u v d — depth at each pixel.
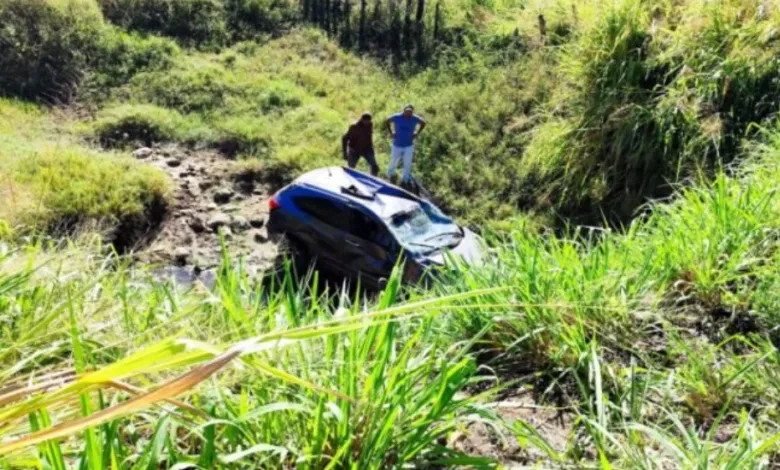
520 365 2.90
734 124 8.93
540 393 2.72
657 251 3.73
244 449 1.86
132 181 10.54
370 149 11.42
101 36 15.93
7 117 13.20
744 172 6.07
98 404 1.69
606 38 10.18
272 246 9.12
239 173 11.99
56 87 14.72
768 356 2.74
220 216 10.75
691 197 4.68
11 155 10.53
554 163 10.52
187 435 1.90
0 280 2.60
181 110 14.16
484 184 11.43
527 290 3.07
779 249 3.54
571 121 10.48
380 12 17.59
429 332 2.50
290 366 2.05
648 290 3.36
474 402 2.26
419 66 15.73
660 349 2.96
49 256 3.26
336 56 16.38
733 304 3.23
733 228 3.77
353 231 8.13
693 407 2.52
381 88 14.92
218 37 17.00
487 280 3.26
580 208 10.25
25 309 2.45
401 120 11.03
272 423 1.87
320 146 12.70
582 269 3.33
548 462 2.23
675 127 9.27
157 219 10.51
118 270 3.32
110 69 15.28
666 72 9.83
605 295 3.21
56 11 15.71
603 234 4.38
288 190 8.77
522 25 14.97
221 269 2.87
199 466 1.68
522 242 3.79
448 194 11.35
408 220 8.11
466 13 17.14
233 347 1.01
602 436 2.19
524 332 2.95
